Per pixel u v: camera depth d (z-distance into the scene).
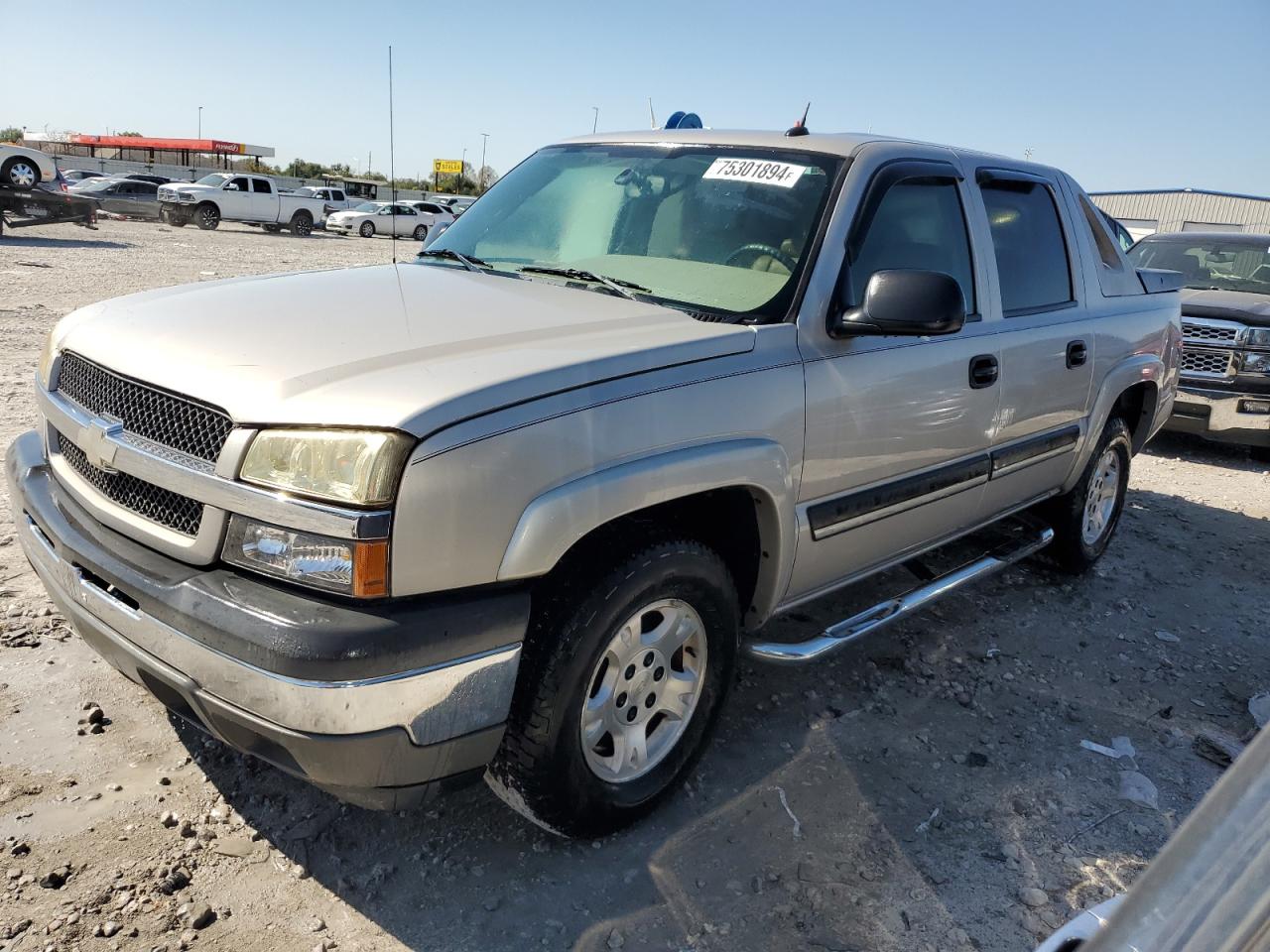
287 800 2.72
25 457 2.90
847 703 3.53
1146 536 5.85
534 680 2.32
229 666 2.04
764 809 2.88
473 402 2.12
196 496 2.16
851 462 3.06
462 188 44.97
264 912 2.33
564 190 3.65
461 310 2.71
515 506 2.15
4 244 19.00
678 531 2.57
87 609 2.38
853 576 3.39
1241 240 9.48
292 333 2.45
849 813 2.90
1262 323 7.75
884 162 3.28
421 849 2.59
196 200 30.50
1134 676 3.98
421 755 2.12
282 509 2.04
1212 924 0.93
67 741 2.88
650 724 2.79
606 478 2.29
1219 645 4.37
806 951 2.37
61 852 2.44
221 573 2.15
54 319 10.24
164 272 15.69
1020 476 4.02
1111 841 2.89
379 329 2.49
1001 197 3.91
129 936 2.21
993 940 2.46
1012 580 4.89
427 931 2.33
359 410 2.06
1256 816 0.93
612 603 2.37
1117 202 41.09
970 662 3.95
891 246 3.25
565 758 2.39
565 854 2.62
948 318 2.74
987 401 3.60
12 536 4.28
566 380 2.29
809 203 3.11
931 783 3.09
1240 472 7.82
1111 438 4.68
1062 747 3.39
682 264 3.13
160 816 2.60
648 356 2.47
